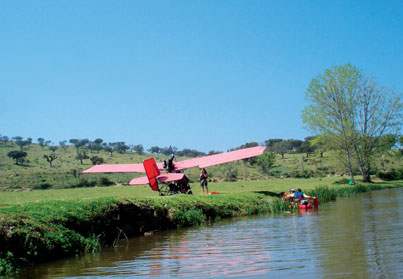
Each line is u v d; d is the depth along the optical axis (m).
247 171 73.25
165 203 16.72
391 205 20.53
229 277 7.34
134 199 15.50
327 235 11.62
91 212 12.77
